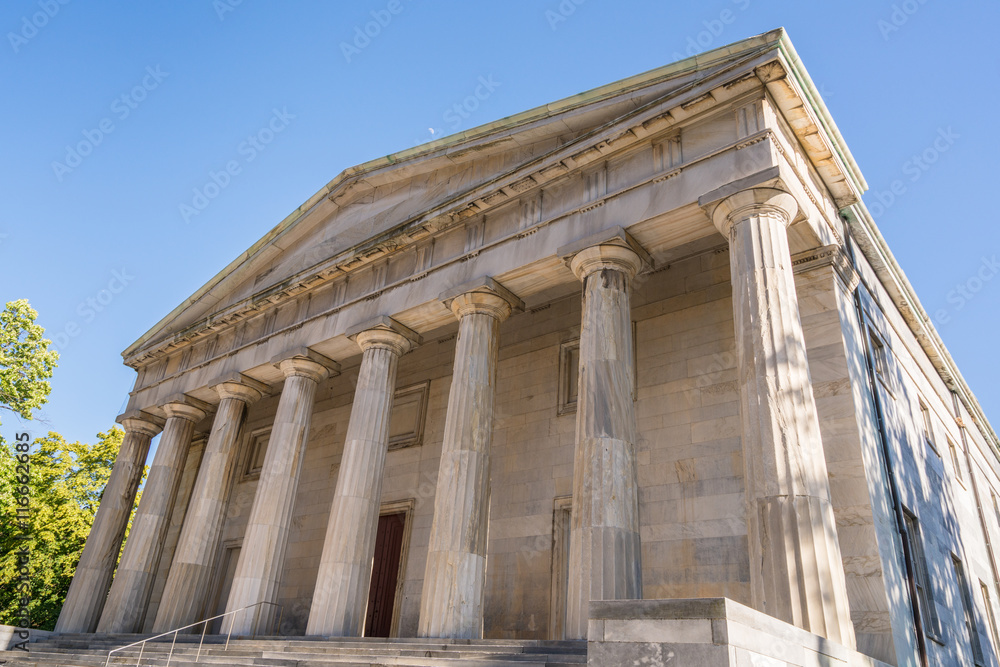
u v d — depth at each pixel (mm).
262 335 30875
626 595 15773
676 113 19812
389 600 27672
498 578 24984
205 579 27500
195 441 41094
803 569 13234
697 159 19125
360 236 29141
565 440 25719
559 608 23078
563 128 23156
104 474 49750
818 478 14383
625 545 16312
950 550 24375
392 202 28828
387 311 25625
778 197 17562
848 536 17172
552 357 27812
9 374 35562
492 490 26719
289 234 32250
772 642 9672
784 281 16531
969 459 32188
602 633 9430
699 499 21609
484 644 16906
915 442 24344
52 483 47219
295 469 26500
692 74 19859
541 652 15477
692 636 8805
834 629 12781
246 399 30922
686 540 21328
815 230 19797
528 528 25109
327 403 34812
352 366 34656
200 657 18906
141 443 35344
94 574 31750
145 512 31109
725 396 22547
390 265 26984
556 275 22125
